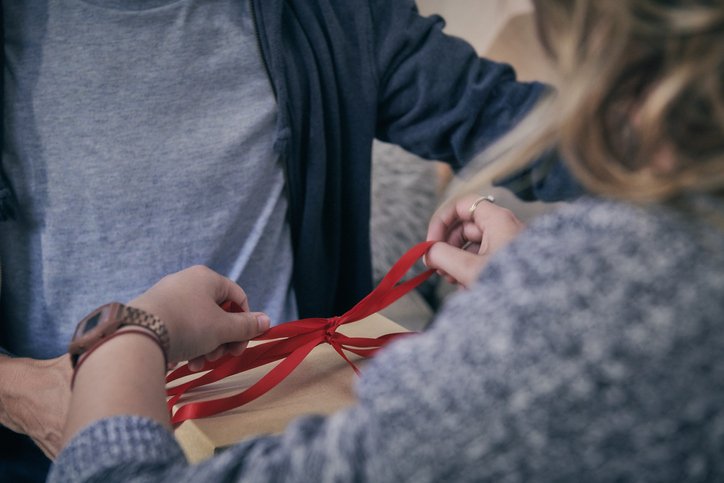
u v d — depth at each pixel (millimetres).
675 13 316
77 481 398
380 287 712
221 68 935
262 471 355
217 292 634
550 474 313
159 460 405
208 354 631
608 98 342
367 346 712
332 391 652
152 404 449
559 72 368
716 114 322
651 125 326
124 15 895
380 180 1501
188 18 922
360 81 1020
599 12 342
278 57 933
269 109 952
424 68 1037
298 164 991
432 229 799
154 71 908
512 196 1325
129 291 923
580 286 322
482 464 314
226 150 932
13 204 880
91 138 890
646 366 309
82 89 888
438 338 339
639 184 332
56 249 896
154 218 915
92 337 475
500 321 326
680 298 313
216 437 567
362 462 332
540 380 312
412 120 1060
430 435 319
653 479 314
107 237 904
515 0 1368
